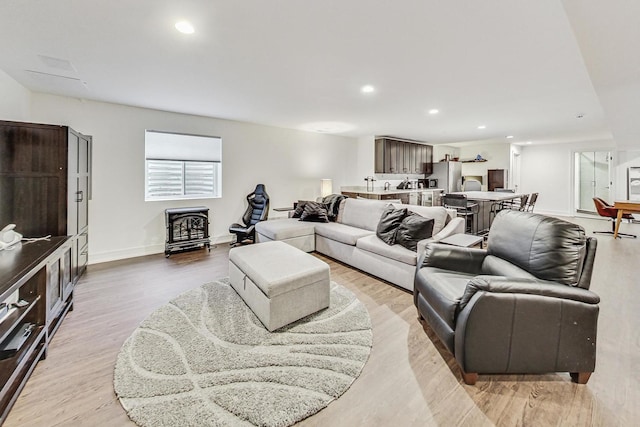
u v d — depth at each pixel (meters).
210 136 4.84
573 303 1.55
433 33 2.10
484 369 1.59
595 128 5.91
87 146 3.30
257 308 2.32
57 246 2.11
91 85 3.20
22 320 1.82
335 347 1.96
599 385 1.61
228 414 1.40
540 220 1.93
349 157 7.16
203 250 4.54
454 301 1.74
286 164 5.92
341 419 1.40
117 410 1.43
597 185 8.29
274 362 1.79
